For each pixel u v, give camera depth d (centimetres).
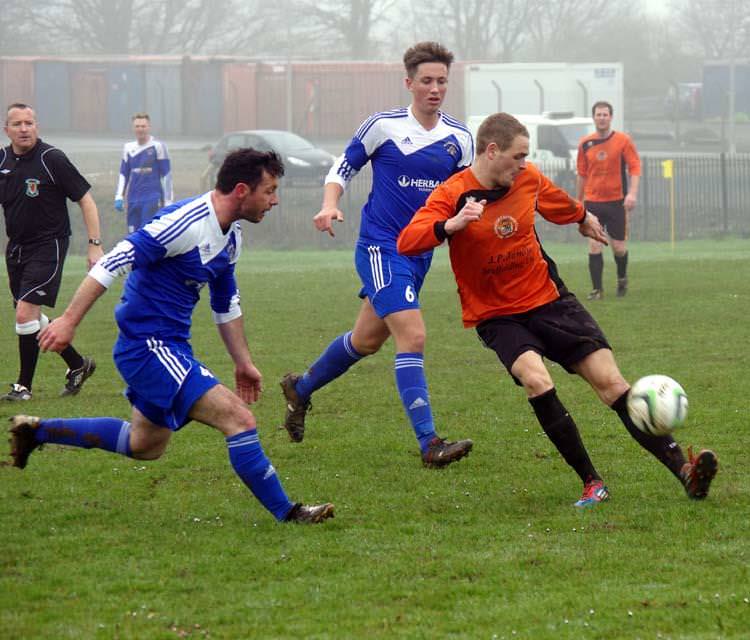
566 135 9962
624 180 4309
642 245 7731
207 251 1609
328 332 3725
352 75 13325
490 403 2569
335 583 1404
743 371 2862
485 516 1708
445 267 6088
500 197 1778
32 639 1225
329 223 2080
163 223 1579
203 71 13925
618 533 1597
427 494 1839
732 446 2112
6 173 2648
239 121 13788
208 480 1941
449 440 2219
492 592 1363
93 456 2100
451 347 3381
